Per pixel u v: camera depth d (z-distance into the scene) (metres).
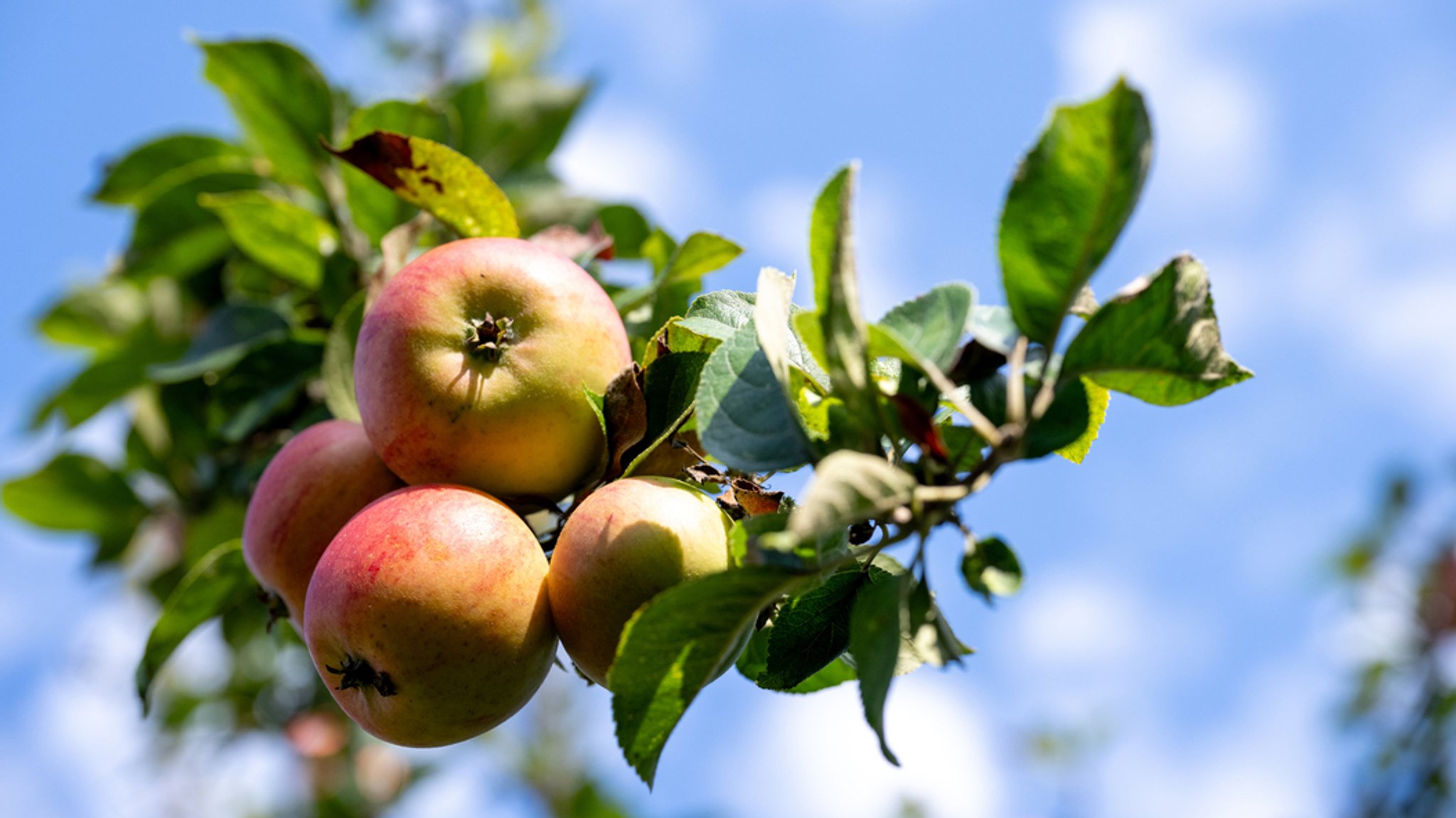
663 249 1.04
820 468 0.74
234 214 1.01
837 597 0.81
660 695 0.78
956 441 0.78
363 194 0.99
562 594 0.80
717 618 0.77
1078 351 0.77
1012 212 0.76
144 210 1.07
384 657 0.80
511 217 0.88
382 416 0.83
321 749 1.39
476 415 0.82
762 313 0.78
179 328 1.13
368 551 0.80
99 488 1.15
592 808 1.69
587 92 1.25
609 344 0.84
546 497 0.84
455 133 1.02
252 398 1.00
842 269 0.75
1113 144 0.75
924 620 0.76
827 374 0.81
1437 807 1.71
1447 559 1.83
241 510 1.11
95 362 1.11
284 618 0.90
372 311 0.84
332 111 1.03
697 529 0.80
